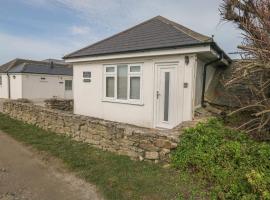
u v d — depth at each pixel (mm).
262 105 5168
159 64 8469
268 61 4977
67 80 29891
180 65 7902
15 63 28938
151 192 3826
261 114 5168
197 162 4293
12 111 11930
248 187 3402
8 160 5723
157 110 8617
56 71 28922
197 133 5145
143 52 8531
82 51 11367
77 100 11781
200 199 3564
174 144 4875
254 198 3211
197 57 7938
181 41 7809
